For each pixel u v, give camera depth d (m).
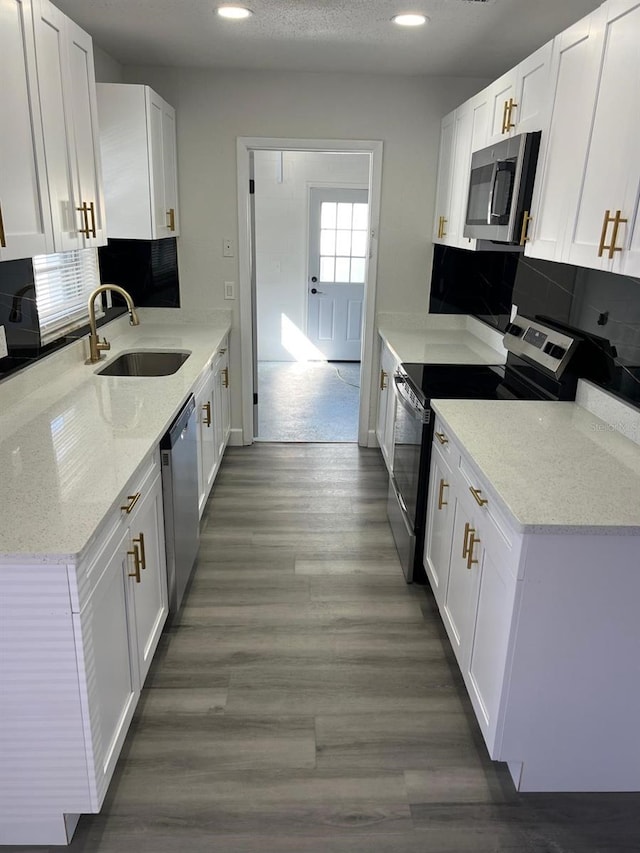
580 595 1.61
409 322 4.34
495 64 3.52
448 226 3.74
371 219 4.12
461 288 4.25
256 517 3.47
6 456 1.85
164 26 2.95
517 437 2.13
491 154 2.70
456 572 2.23
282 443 4.64
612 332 2.29
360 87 3.88
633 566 1.59
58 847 1.63
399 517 3.09
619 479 1.80
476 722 2.08
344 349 7.37
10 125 1.71
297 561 3.03
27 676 1.45
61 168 2.08
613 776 1.82
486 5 2.57
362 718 2.09
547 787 1.83
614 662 1.68
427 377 2.98
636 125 1.61
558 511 1.59
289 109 3.90
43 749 1.52
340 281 7.14
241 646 2.42
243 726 2.04
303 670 2.30
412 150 4.00
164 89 3.84
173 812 1.73
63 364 2.81
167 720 2.06
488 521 1.83
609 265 1.75
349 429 4.99
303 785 1.83
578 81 1.95
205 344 3.49
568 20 2.75
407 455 2.94
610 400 2.28
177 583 2.44
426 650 2.43
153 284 4.18
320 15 2.75
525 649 1.66
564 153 2.06
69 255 3.26
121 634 1.75
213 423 3.54
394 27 2.89
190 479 2.64
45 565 1.35
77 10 2.73
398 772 1.88
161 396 2.49
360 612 2.65
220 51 3.39
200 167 3.99
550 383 2.69
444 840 1.68
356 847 1.65
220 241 4.12
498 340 3.62
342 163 6.79
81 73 2.27
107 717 1.63
